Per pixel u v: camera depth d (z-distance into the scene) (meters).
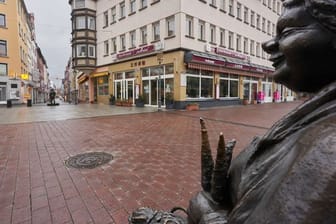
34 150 5.65
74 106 22.69
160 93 18.52
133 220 1.33
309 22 0.63
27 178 3.85
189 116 12.98
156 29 19.53
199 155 5.16
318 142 0.49
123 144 6.25
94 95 28.34
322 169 0.45
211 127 9.13
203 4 19.08
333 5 0.57
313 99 0.66
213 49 19.95
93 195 3.24
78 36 25.92
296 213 0.46
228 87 21.84
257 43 26.42
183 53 17.58
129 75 22.27
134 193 3.29
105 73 25.25
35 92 47.22
